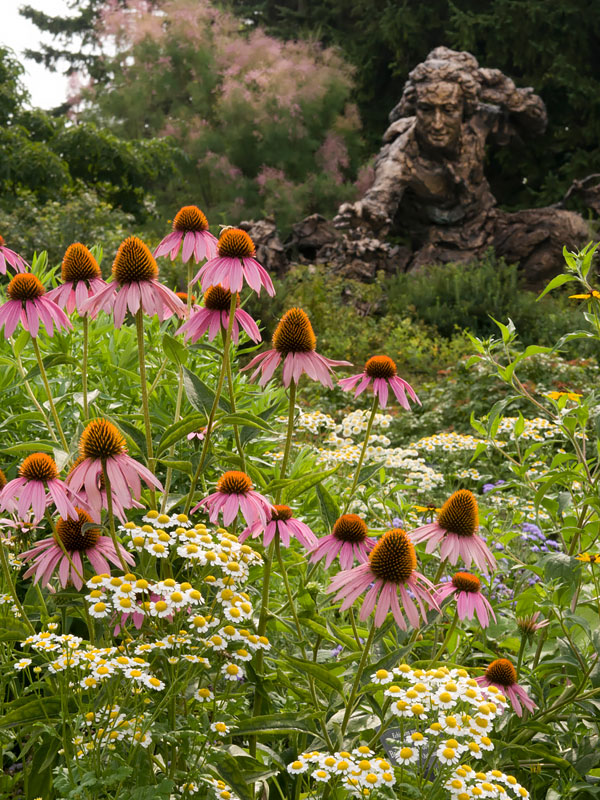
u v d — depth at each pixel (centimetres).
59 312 257
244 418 245
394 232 1845
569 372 926
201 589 259
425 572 354
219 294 256
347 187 2347
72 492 216
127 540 268
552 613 273
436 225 1812
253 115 2503
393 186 1747
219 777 216
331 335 1292
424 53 2684
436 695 200
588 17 2512
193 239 262
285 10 2947
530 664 303
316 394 982
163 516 226
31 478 218
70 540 227
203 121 2616
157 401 393
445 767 201
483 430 341
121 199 1862
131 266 237
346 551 239
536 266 1772
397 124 1828
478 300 1462
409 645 227
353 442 616
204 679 244
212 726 203
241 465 250
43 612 245
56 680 234
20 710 219
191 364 400
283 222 2286
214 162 2427
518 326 1413
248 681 241
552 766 256
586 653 288
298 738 251
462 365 987
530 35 2503
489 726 199
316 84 2541
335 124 2577
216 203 2497
